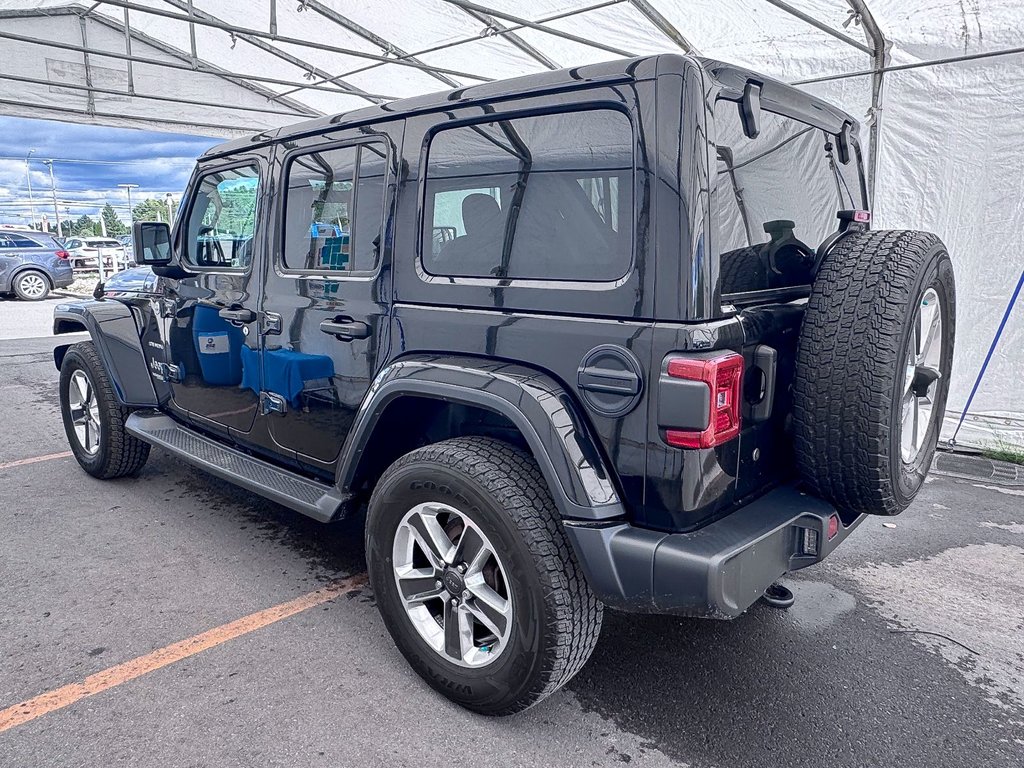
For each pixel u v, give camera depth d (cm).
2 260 1580
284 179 289
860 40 542
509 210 212
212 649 257
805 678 248
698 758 207
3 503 398
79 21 930
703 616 181
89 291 1820
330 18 743
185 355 357
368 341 251
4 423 579
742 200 200
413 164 237
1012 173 486
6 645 258
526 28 684
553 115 201
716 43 632
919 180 520
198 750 206
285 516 384
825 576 328
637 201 183
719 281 181
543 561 195
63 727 214
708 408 175
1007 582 323
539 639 198
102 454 414
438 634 230
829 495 210
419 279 233
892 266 201
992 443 516
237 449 339
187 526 369
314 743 209
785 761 207
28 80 869
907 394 226
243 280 310
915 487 220
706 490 186
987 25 480
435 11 681
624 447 188
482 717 223
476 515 205
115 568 320
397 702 229
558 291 198
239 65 993
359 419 242
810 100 243
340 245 265
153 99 957
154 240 351
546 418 192
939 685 245
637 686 242
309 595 298
